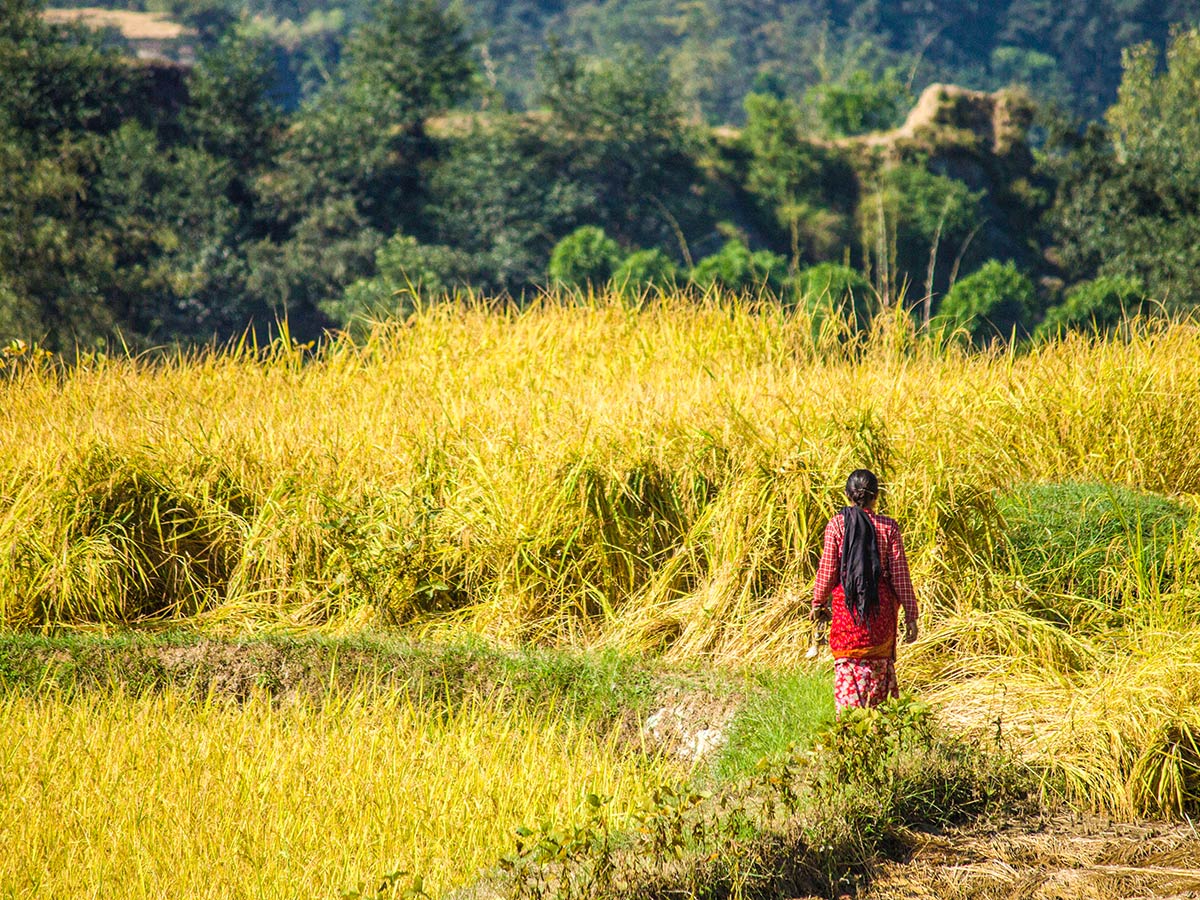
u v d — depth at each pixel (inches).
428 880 205.6
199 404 453.7
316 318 1921.8
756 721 274.2
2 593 362.6
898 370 419.2
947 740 246.8
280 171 2117.4
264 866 210.1
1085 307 1676.9
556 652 321.4
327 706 291.4
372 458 389.4
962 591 318.7
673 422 366.0
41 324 1501.0
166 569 382.9
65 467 382.9
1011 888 203.3
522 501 357.7
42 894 203.3
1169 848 216.4
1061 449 389.1
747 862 205.3
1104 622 305.9
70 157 1740.9
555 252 1825.8
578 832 202.5
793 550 336.5
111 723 282.0
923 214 2281.0
